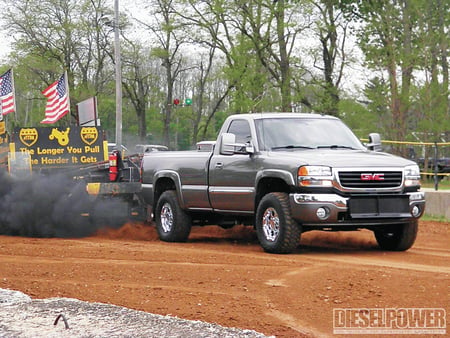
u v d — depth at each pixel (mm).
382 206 11422
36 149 16688
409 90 31516
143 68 58375
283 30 39406
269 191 12242
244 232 15734
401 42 32969
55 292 8250
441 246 13312
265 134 12531
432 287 8266
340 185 11266
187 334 5855
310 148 12453
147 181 14688
